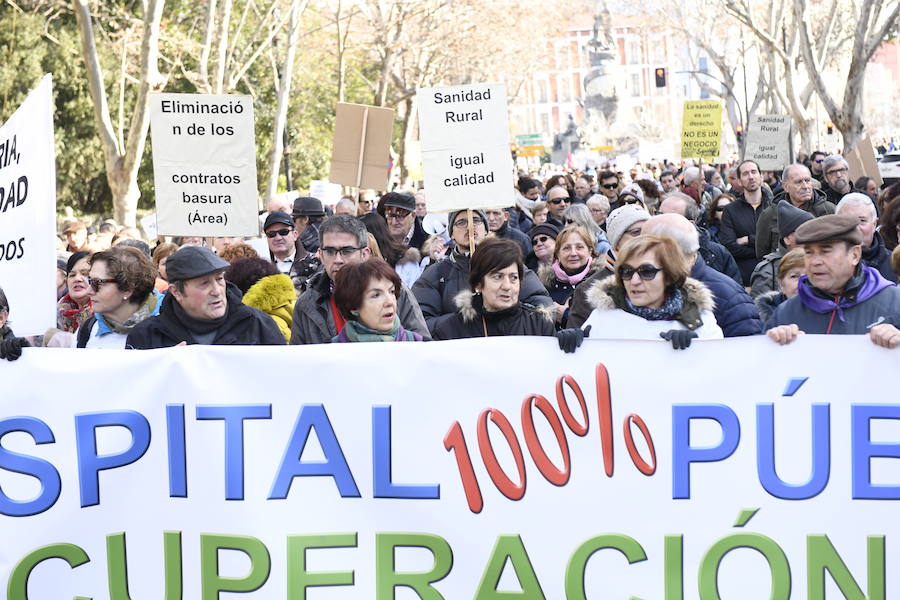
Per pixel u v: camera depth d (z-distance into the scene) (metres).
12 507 4.55
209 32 24.47
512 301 5.58
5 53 37.22
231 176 8.20
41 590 4.55
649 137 87.38
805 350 4.39
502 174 8.17
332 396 4.52
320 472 4.52
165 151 8.19
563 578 4.44
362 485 4.51
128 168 21.17
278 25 29.75
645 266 4.81
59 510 4.56
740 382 4.42
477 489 4.48
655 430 4.44
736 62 53.84
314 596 4.51
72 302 7.63
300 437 4.52
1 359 4.56
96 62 21.14
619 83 87.69
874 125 96.44
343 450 4.52
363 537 4.51
